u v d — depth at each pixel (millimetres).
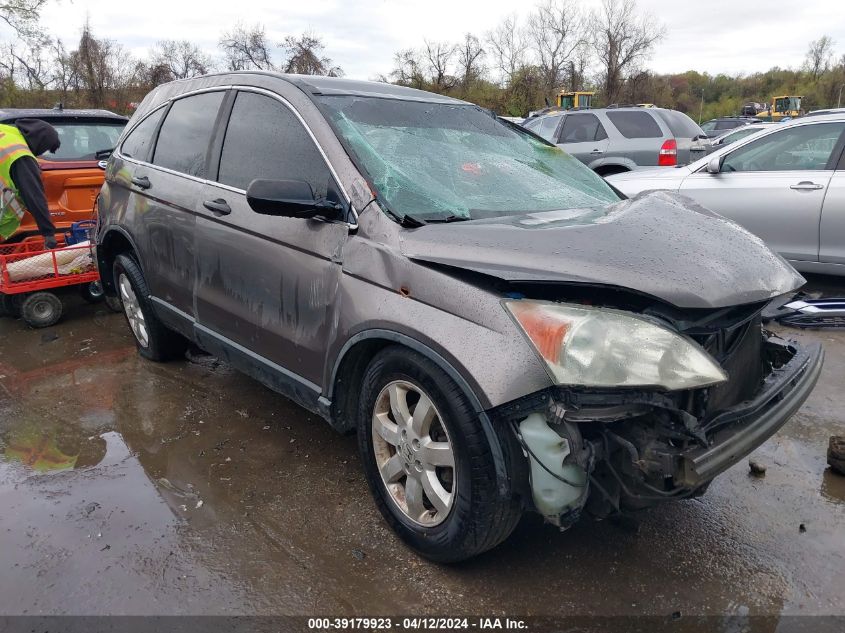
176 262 3863
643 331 2152
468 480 2322
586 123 10922
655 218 2719
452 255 2441
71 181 6273
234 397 4195
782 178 6301
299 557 2686
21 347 5223
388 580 2559
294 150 3131
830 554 2697
